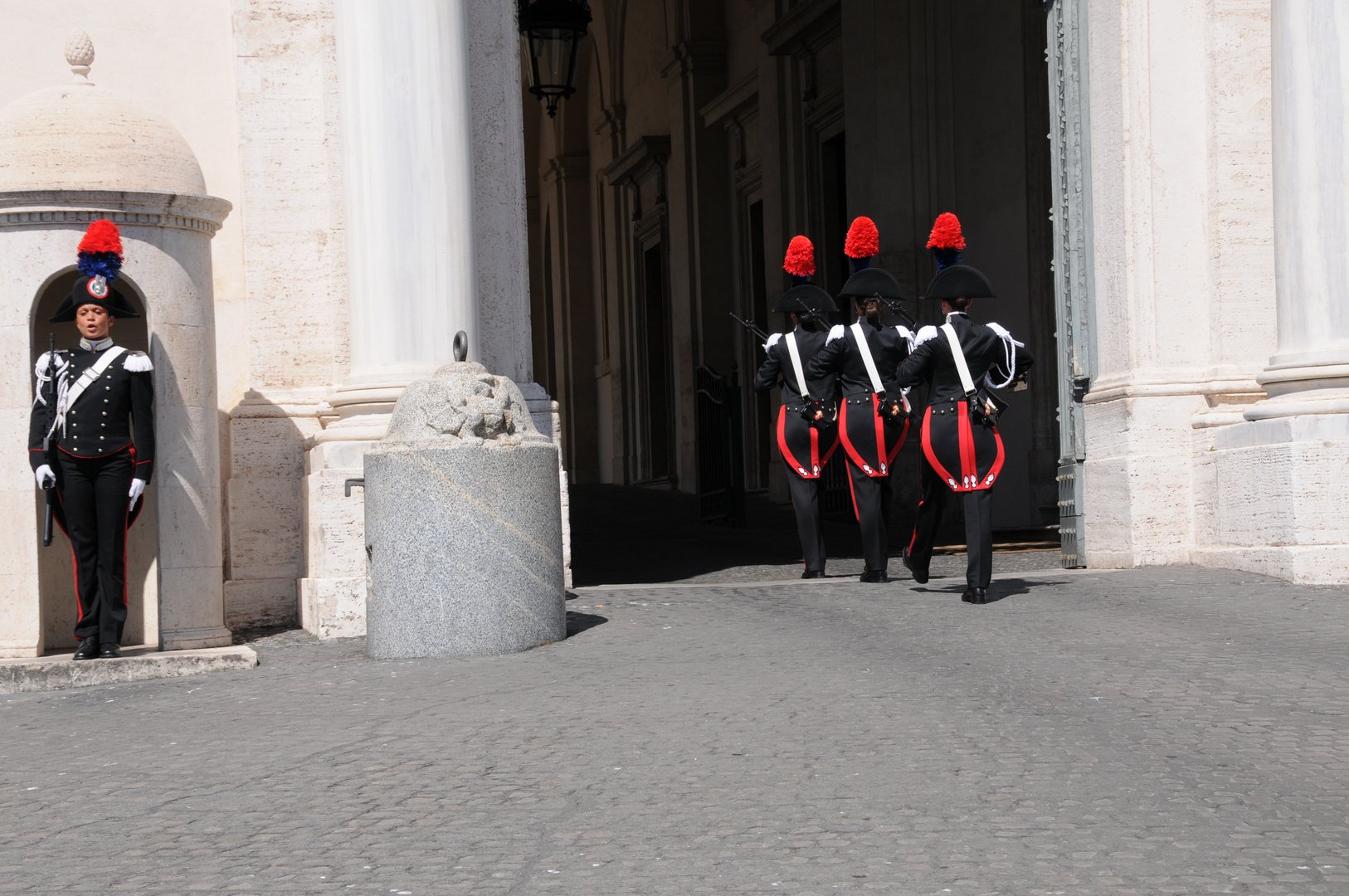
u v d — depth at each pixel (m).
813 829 4.49
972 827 4.46
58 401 8.05
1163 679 6.61
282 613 10.04
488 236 10.55
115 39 10.23
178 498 8.53
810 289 11.21
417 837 4.56
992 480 9.16
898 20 18.05
